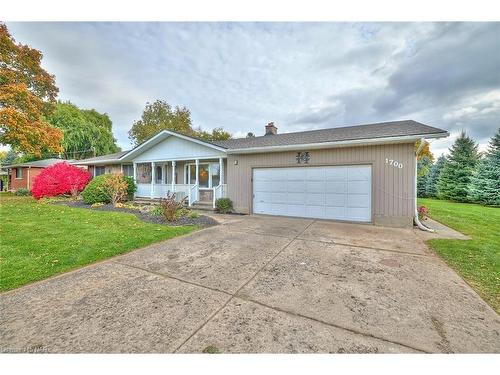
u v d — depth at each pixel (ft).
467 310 8.47
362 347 6.68
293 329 7.42
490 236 19.81
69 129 99.86
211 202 38.52
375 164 24.53
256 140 37.96
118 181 40.09
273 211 31.14
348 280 10.98
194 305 8.85
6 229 20.65
